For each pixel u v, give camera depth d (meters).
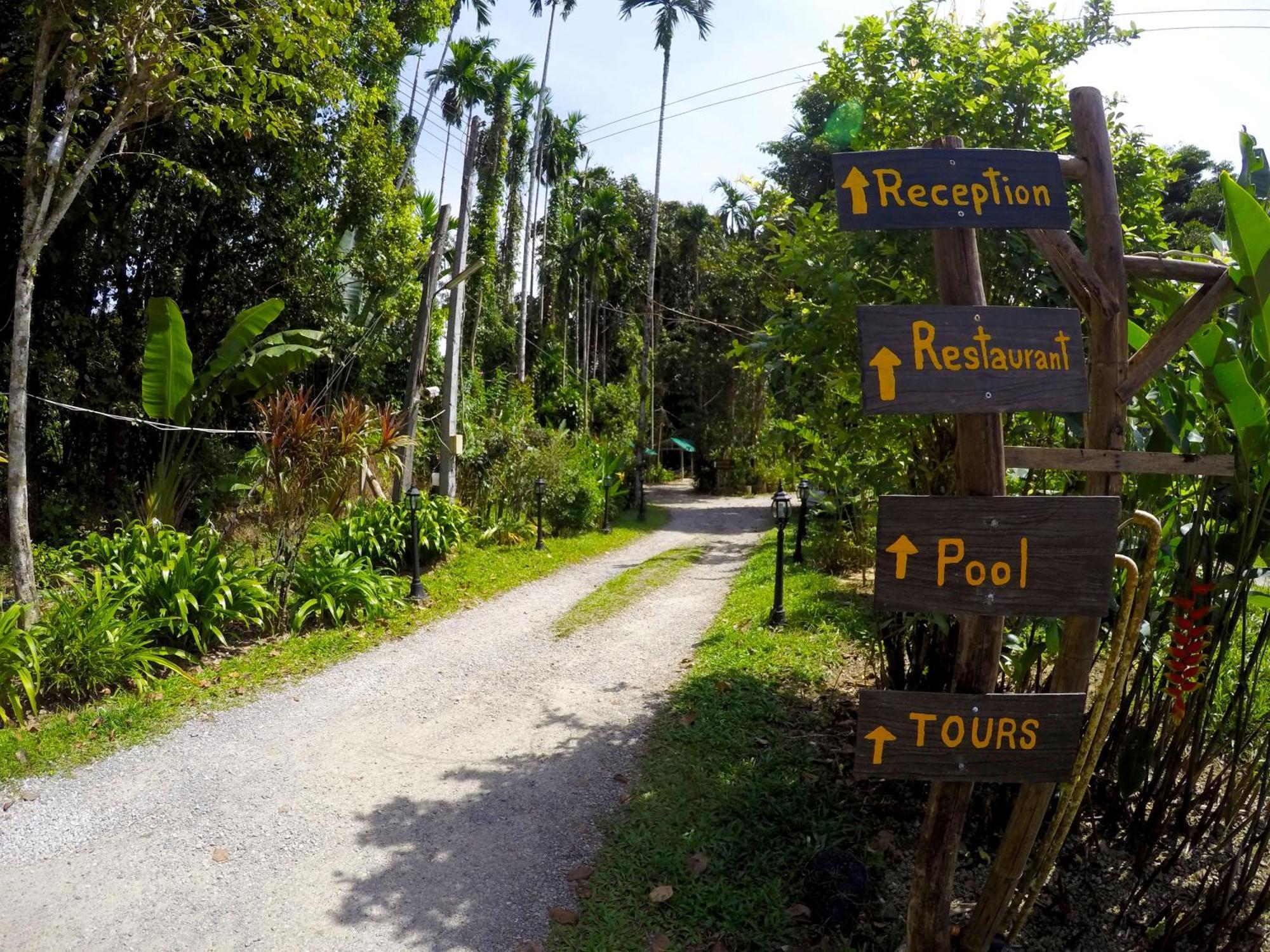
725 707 5.91
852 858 3.66
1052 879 3.86
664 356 37.41
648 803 4.56
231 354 10.36
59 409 10.68
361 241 14.42
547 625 8.77
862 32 5.34
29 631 5.66
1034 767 2.77
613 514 20.05
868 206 2.70
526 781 4.91
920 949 2.97
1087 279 2.90
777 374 5.24
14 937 3.42
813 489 11.12
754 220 5.88
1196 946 3.48
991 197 2.73
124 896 3.71
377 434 8.78
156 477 10.49
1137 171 4.92
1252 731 4.70
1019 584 2.65
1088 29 5.24
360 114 13.12
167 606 6.62
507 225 37.75
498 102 28.30
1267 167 3.86
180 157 10.83
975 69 4.83
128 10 6.43
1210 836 4.01
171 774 4.87
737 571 12.87
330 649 7.24
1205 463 2.94
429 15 14.98
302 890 3.78
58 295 10.72
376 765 5.09
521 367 30.19
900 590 2.64
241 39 8.02
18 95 8.77
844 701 6.04
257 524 9.28
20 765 4.81
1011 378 2.64
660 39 28.61
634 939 3.45
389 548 10.14
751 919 3.52
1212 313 2.94
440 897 3.74
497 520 14.14
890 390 2.59
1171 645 3.68
